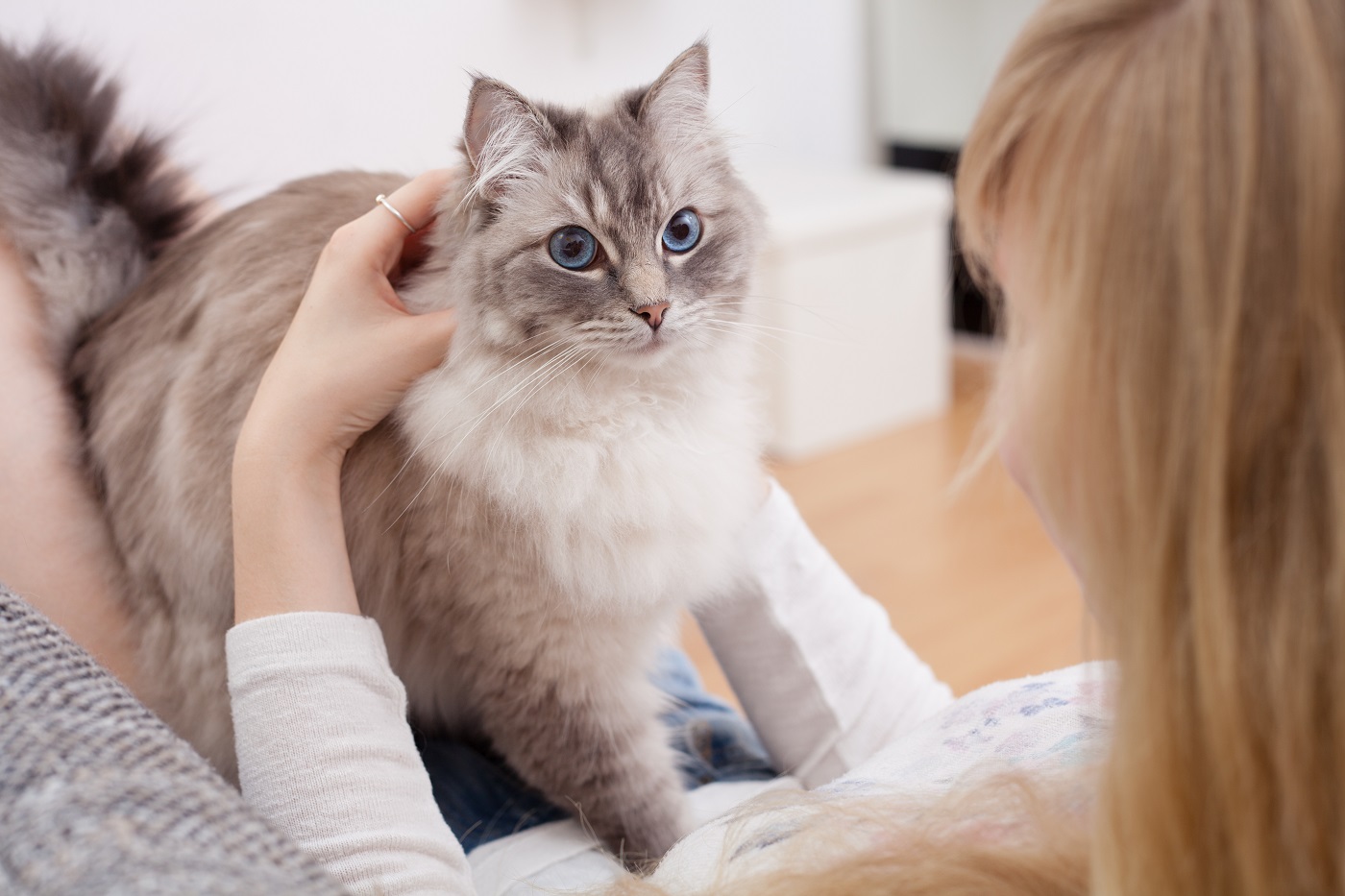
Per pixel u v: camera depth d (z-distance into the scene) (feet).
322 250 3.21
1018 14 10.92
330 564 2.68
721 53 10.56
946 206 10.16
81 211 3.64
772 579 3.48
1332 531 1.35
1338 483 1.32
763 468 3.78
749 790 3.45
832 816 2.16
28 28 6.46
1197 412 1.43
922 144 12.05
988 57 11.27
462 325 3.11
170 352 3.38
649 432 3.35
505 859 2.95
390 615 3.39
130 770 1.61
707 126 3.59
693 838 2.44
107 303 3.70
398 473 3.20
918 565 8.13
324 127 8.07
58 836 1.43
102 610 3.42
